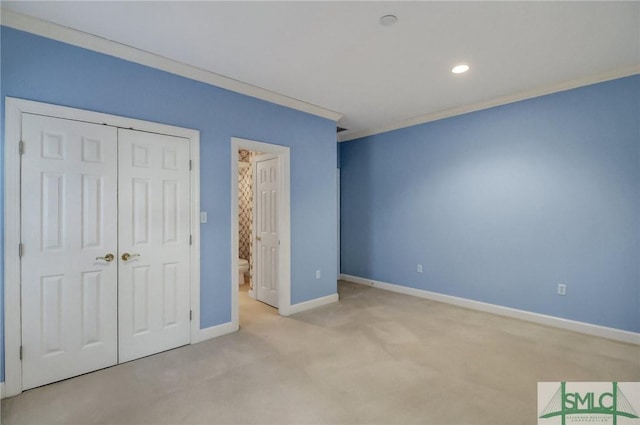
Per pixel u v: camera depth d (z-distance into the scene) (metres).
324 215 4.16
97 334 2.41
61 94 2.26
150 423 1.82
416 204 4.52
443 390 2.15
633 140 2.87
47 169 2.20
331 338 3.03
